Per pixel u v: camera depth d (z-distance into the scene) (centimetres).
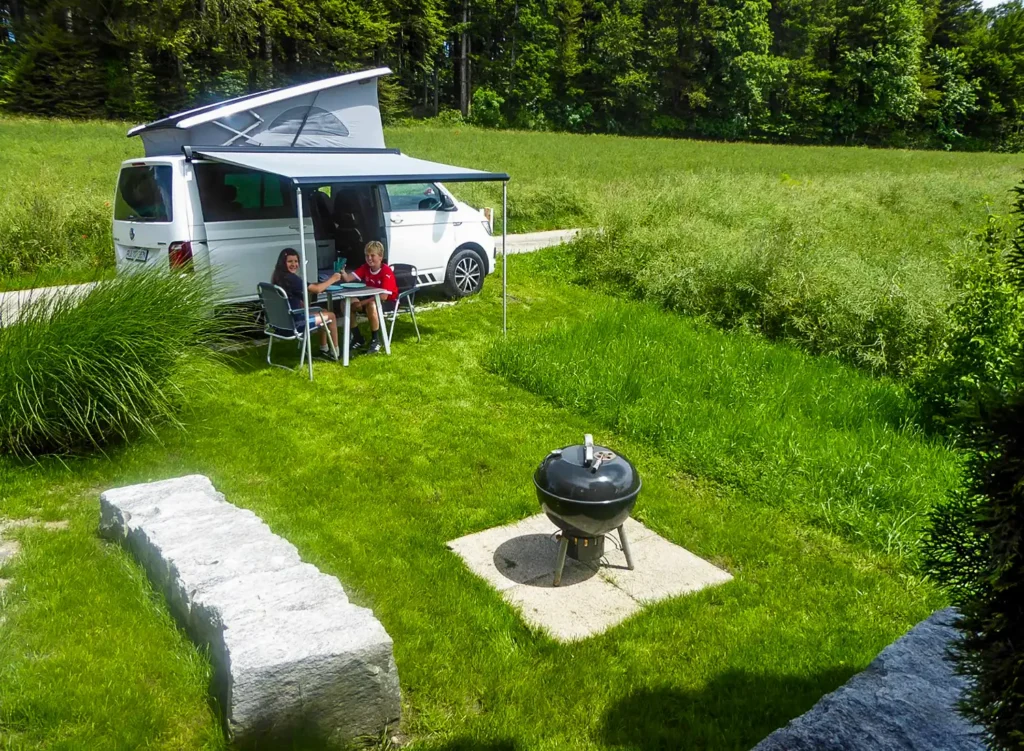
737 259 1070
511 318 1010
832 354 881
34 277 1168
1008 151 6631
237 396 695
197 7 4359
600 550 434
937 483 538
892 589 425
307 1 4731
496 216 1756
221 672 296
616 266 1243
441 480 547
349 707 299
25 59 4012
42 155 2181
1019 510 204
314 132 931
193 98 4350
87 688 299
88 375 531
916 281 903
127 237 847
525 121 6125
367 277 834
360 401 697
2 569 391
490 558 445
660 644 369
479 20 6141
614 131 6469
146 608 357
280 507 497
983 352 653
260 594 327
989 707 215
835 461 565
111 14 4203
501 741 305
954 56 6694
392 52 5512
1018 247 241
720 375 763
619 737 308
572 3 6125
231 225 830
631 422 644
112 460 550
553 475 400
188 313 622
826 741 266
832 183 2106
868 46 6341
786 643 372
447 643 363
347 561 432
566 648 362
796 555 461
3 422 518
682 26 6481
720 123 6488
